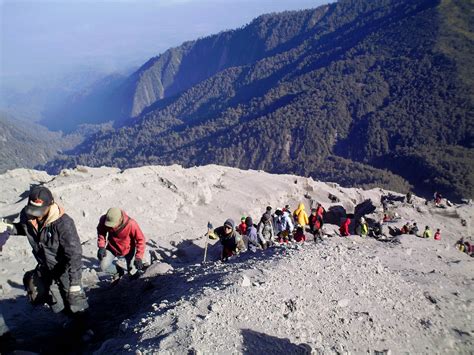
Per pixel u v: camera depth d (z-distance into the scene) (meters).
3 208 20.41
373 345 7.81
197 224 33.44
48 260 6.63
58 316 8.41
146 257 11.96
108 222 8.55
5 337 6.32
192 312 7.06
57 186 28.17
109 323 8.22
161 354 5.73
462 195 197.88
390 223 33.62
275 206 45.62
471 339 9.22
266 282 8.57
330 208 46.91
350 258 11.66
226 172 49.50
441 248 18.44
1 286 10.24
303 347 6.60
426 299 10.42
